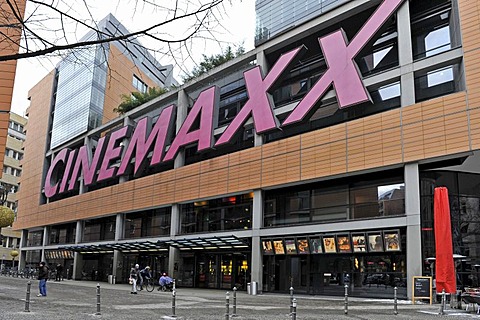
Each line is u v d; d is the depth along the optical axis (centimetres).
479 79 2272
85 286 3522
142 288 3131
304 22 3231
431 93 2592
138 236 4534
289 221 3150
